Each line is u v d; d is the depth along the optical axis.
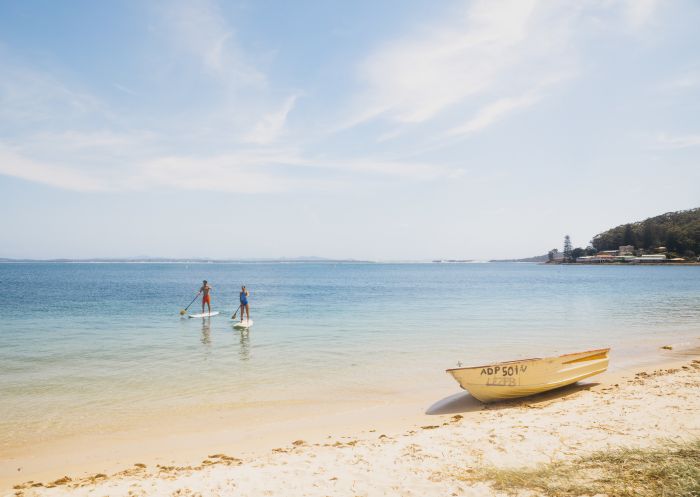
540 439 7.45
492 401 10.64
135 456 7.55
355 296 45.16
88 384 11.92
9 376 12.72
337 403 10.50
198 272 148.12
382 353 15.96
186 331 21.05
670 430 7.53
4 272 128.75
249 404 10.37
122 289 53.88
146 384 11.94
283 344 17.70
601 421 8.27
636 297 42.97
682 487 5.26
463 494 5.58
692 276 98.88
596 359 12.25
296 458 7.09
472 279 95.44
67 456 7.57
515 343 17.92
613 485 5.50
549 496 5.36
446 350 16.50
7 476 6.82
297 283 76.38
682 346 17.47
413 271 176.12
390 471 6.40
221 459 7.30
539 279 92.88
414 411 9.98
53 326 22.62
